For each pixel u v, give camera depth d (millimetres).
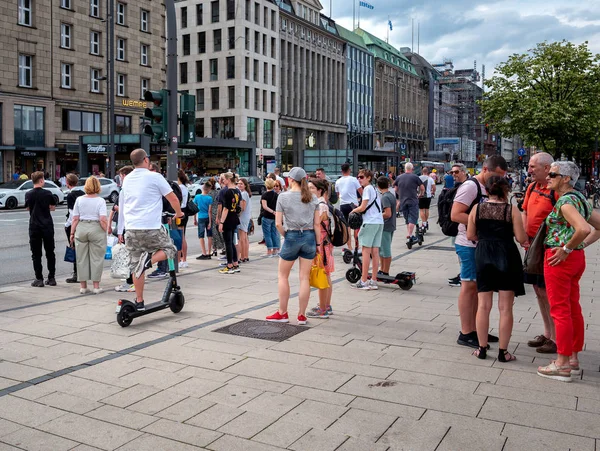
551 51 29828
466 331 6176
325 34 83938
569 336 5109
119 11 49844
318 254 7160
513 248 5578
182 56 69062
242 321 7199
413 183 14617
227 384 4984
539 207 5637
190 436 3998
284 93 74188
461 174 8328
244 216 12469
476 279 5754
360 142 96625
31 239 9641
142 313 7047
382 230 9539
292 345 6152
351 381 5062
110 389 4879
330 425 4168
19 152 42438
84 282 9055
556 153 31375
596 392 4840
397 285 9773
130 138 43750
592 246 15797
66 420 4270
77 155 46875
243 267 11812
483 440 3938
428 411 4418
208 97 67562
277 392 4801
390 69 108500
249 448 3818
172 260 7605
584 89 29594
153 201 7207
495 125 31891
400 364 5535
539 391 4848
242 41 65312
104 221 9031
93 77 48062
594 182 32594
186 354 5828
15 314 7574
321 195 7547
